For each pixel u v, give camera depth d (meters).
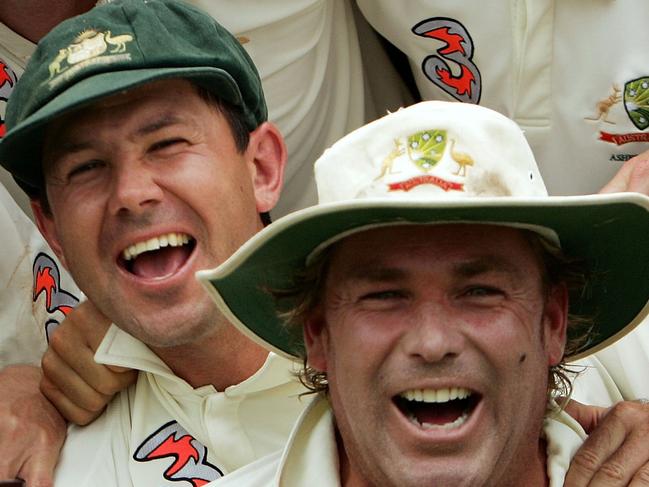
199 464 3.57
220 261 3.53
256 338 2.92
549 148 4.55
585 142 4.48
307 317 2.79
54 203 3.54
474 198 2.41
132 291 3.50
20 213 4.34
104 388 3.69
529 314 2.60
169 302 3.49
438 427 2.56
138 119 3.43
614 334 2.87
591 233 2.61
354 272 2.59
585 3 4.34
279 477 2.86
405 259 2.55
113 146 3.43
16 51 4.32
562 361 2.89
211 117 3.53
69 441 3.70
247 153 3.67
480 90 4.52
